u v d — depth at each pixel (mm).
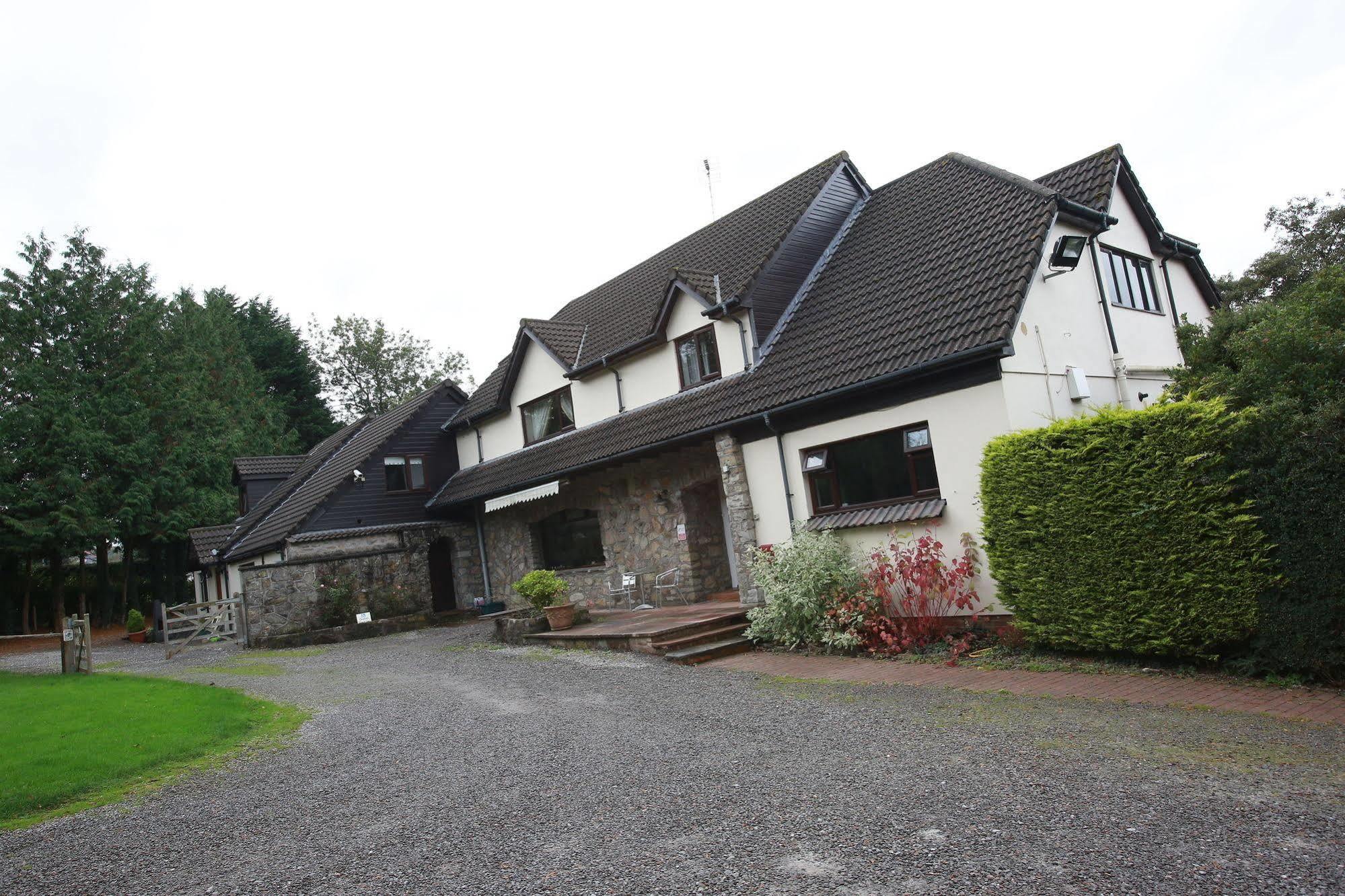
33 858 6137
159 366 39094
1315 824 4727
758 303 16453
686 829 5480
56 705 12516
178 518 35188
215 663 19141
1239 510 8500
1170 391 11609
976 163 16516
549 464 20469
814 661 12016
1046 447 10086
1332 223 26750
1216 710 7539
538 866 5078
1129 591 9320
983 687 9281
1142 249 16906
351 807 6754
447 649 17469
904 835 5004
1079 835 4770
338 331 56812
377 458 25250
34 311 36125
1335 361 9102
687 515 18172
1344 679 7922
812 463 13961
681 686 10945
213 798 7418
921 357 12188
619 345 19984
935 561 11914
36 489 32594
